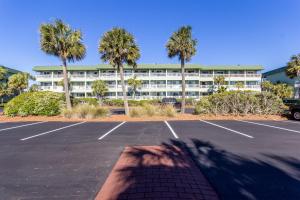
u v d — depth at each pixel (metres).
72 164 6.65
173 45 26.48
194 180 5.29
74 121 18.28
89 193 4.74
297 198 4.45
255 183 5.17
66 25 22.91
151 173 5.73
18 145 9.27
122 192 4.70
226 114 21.81
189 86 59.19
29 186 5.13
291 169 6.09
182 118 20.05
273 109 21.50
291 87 55.09
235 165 6.44
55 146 8.97
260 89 59.75
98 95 56.09
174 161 6.75
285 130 12.75
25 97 21.67
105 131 12.60
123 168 6.16
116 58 23.61
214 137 10.67
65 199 4.50
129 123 16.61
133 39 23.84
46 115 21.42
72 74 59.50
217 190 4.80
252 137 10.64
